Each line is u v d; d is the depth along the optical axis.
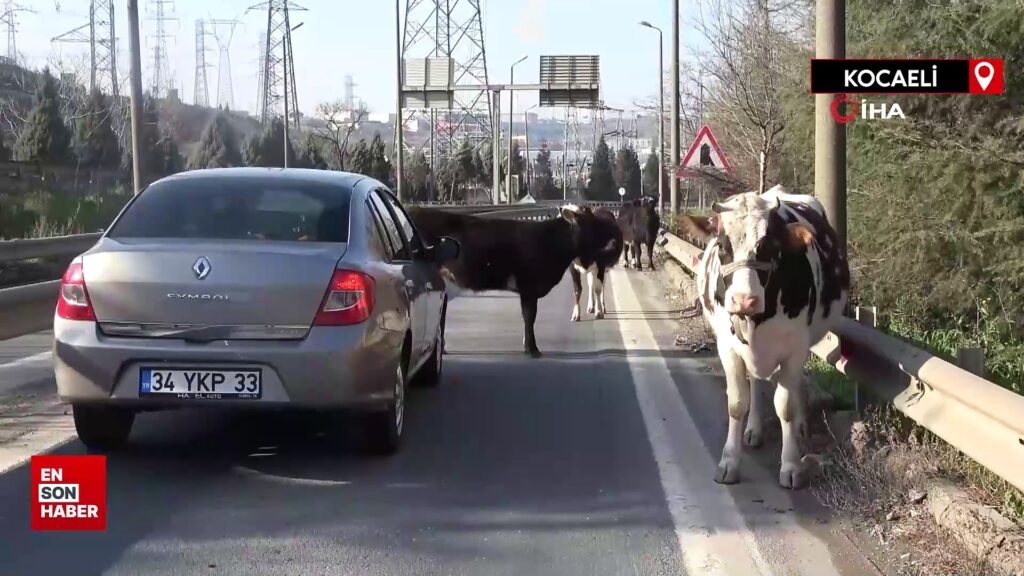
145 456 6.61
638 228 23.62
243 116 78.25
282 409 5.97
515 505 5.80
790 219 6.34
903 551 5.07
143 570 4.75
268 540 5.16
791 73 17.19
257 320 5.91
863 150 12.15
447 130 72.44
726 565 4.92
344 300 5.99
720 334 6.22
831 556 5.03
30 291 8.59
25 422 7.39
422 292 7.77
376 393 6.21
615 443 7.25
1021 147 10.14
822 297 6.48
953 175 10.24
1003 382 8.27
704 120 27.41
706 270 6.52
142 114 21.62
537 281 11.10
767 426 7.51
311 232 6.50
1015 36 10.08
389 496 5.93
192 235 6.43
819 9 9.11
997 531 4.75
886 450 6.05
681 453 6.99
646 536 5.32
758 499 5.95
